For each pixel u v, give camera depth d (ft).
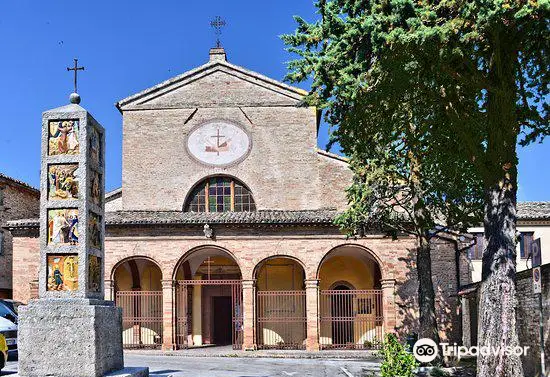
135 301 110.11
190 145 110.42
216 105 111.14
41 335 43.45
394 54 45.24
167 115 111.34
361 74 45.78
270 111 111.04
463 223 76.95
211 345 111.45
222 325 118.01
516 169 48.37
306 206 108.17
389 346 55.72
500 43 47.16
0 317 76.89
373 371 69.51
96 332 43.68
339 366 76.02
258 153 109.91
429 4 42.86
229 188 110.52
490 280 47.34
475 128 51.67
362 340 107.14
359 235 98.63
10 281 117.80
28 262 101.19
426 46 43.50
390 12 42.29
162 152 110.42
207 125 110.93
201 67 112.16
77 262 45.14
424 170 73.36
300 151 109.81
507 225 47.55
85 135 46.75
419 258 75.97
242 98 111.34
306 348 98.43
